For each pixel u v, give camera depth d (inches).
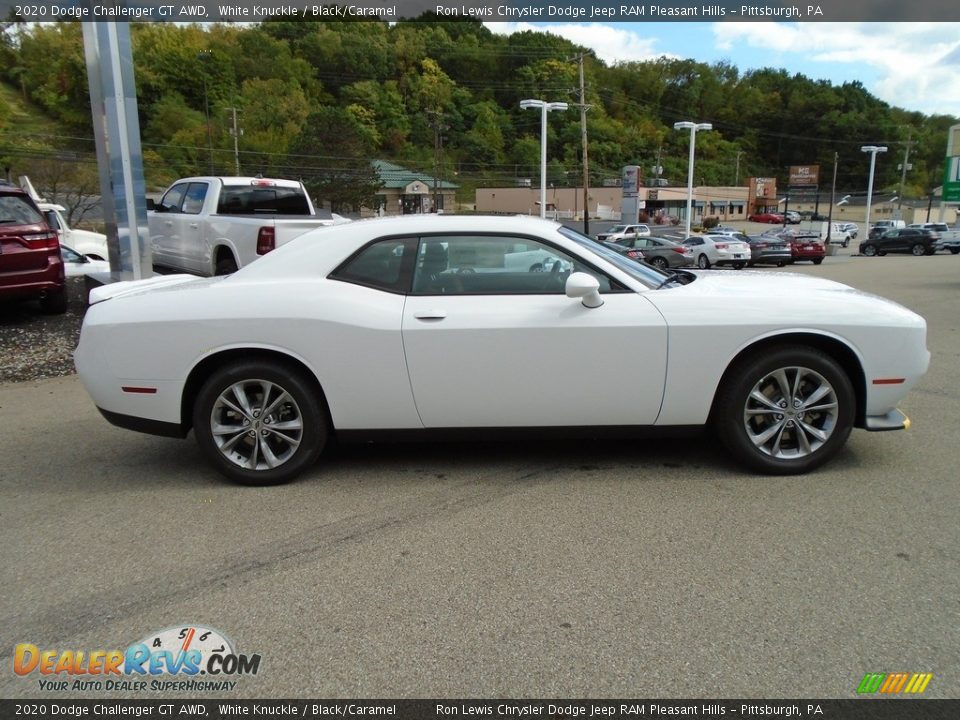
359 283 161.3
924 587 115.0
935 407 218.1
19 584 122.2
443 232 162.7
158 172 2444.6
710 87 4682.6
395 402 158.7
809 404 159.2
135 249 354.9
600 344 155.1
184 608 113.9
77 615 112.8
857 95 4795.8
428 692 93.3
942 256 1466.5
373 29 3627.0
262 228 350.6
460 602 113.5
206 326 157.6
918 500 148.2
